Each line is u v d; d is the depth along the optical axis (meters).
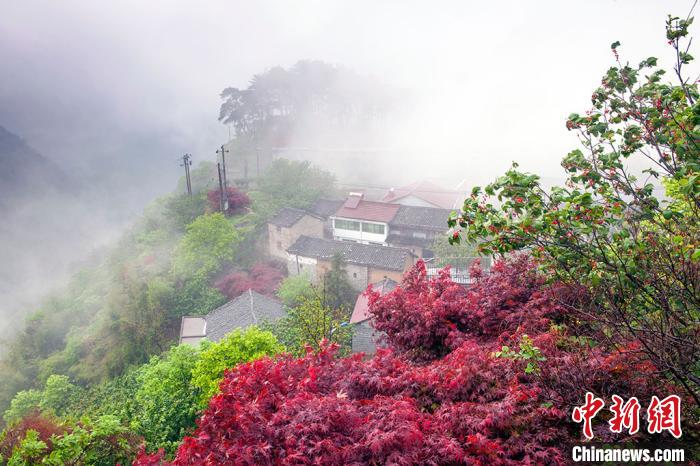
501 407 5.04
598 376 5.45
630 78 5.31
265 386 5.73
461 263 22.88
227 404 5.39
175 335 28.16
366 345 19.78
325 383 6.11
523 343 5.66
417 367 7.27
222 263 33.38
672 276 5.16
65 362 30.45
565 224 5.23
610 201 5.25
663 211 4.96
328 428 4.59
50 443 9.55
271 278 31.88
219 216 32.59
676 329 5.09
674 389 5.15
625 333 5.57
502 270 8.80
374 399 5.45
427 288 9.63
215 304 29.44
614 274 5.70
